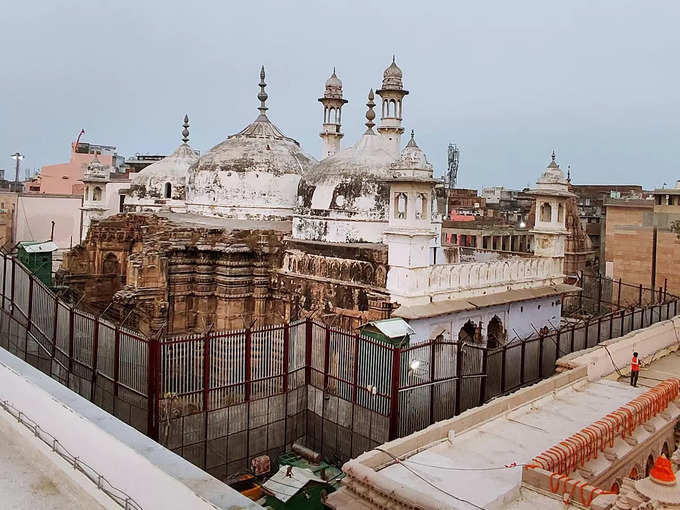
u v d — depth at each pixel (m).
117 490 6.07
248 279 22.27
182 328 22.27
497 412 11.70
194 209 27.94
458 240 43.03
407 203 18.38
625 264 37.12
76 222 47.44
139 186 33.56
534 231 25.34
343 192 21.66
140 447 5.93
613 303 33.94
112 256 26.16
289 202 27.12
